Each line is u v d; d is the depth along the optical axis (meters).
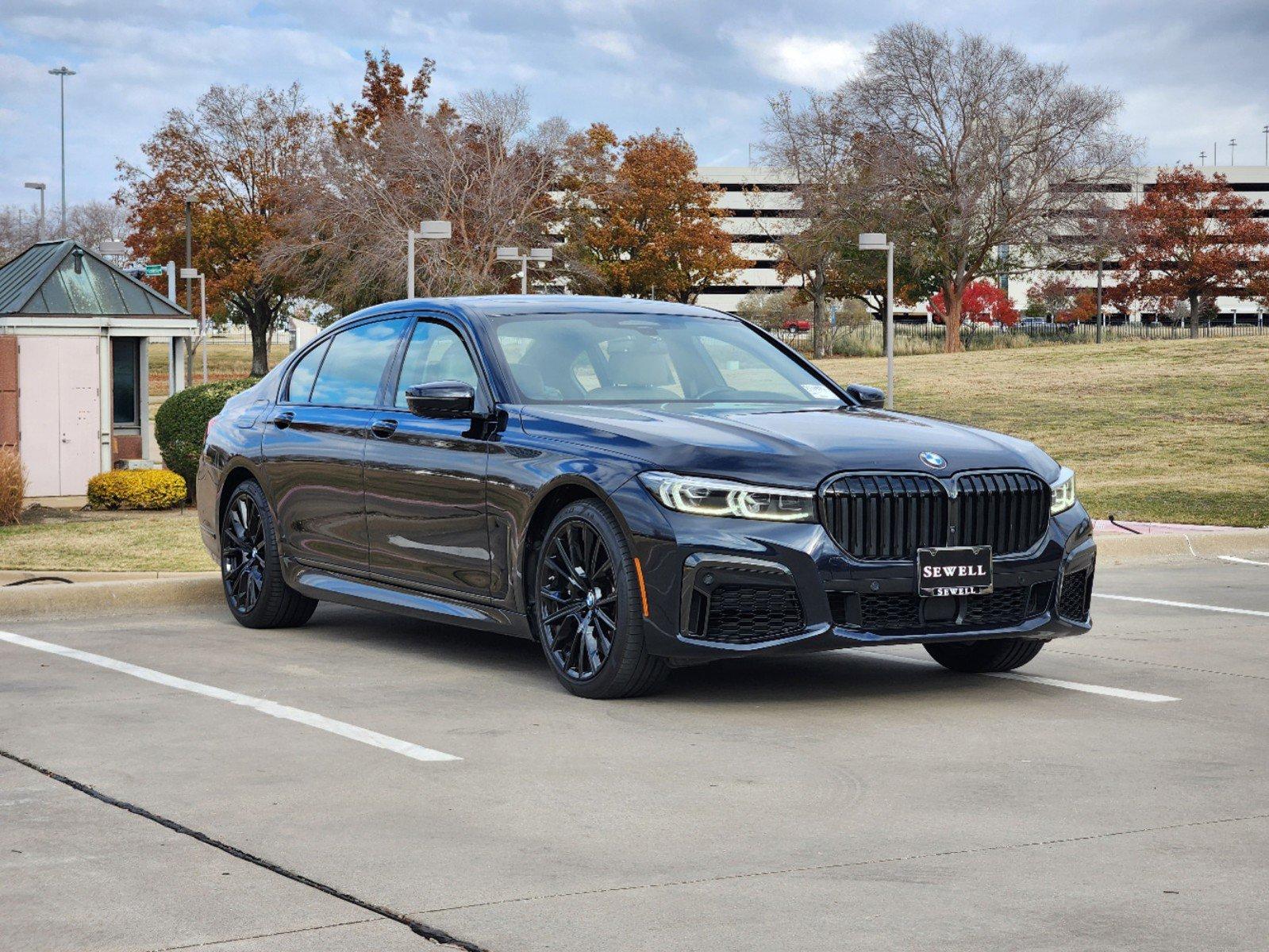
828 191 63.66
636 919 3.59
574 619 6.45
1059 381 34.88
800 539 5.91
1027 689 6.69
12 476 13.99
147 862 4.05
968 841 4.27
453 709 6.12
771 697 6.45
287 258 56.62
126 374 19.12
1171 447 23.69
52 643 7.87
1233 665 7.40
